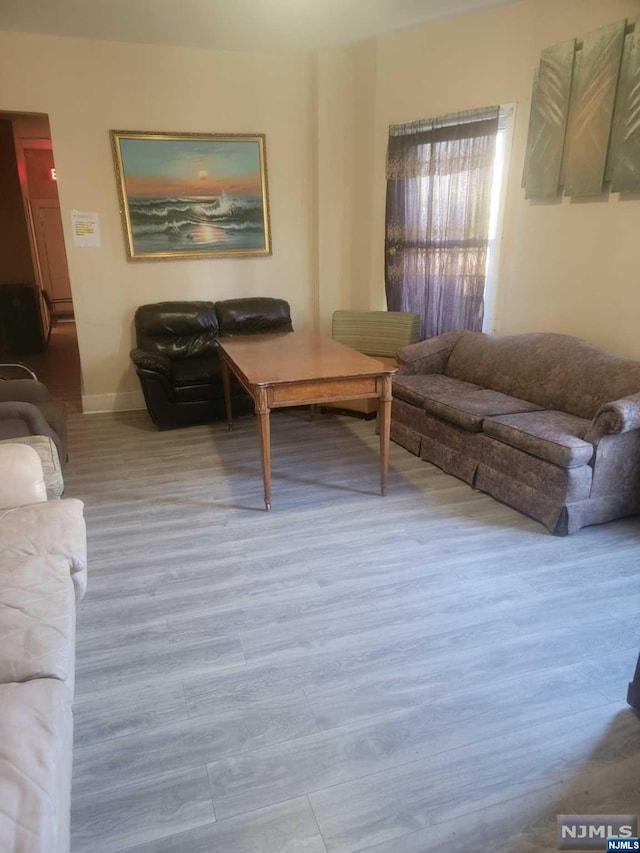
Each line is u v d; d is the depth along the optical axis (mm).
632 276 3129
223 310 4672
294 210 4938
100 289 4609
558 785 1474
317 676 1847
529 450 2756
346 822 1385
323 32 4055
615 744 1589
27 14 3627
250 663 1908
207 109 4496
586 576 2375
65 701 1158
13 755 969
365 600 2232
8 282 7094
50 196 9133
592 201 3275
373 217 4711
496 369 3633
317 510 2971
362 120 4562
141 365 4059
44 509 1757
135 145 4391
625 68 2938
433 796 1445
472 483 3184
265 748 1587
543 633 2035
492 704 1729
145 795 1456
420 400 3520
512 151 3758
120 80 4246
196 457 3725
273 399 2795
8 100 4066
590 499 2670
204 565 2482
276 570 2439
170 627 2092
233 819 1395
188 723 1673
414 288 4477
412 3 3553
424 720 1673
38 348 7176
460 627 2072
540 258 3686
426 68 4062
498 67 3711
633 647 1963
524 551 2566
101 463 3645
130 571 2445
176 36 4070
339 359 3172
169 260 4715
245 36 4098
